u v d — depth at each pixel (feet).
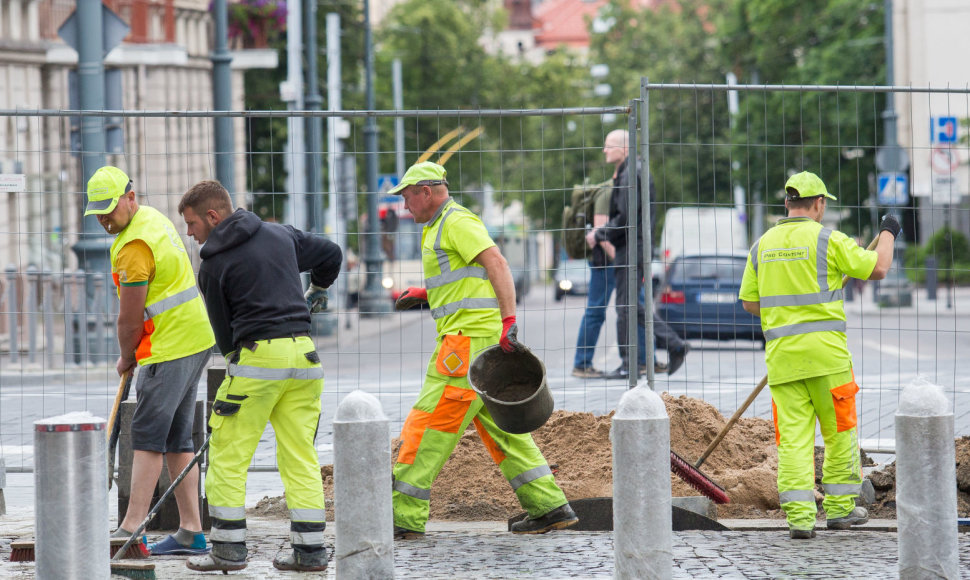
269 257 50.93
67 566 41.29
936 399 42.75
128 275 52.29
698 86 69.56
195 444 59.67
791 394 58.65
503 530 59.41
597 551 53.88
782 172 309.63
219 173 78.48
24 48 210.59
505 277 55.16
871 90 69.10
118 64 235.40
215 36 166.91
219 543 50.42
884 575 48.47
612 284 94.07
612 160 96.43
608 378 89.92
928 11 386.93
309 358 50.90
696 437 68.54
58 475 41.37
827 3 375.04
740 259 133.18
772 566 50.37
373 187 237.25
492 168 342.64
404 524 56.70
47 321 111.65
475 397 56.24
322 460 77.97
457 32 456.86
